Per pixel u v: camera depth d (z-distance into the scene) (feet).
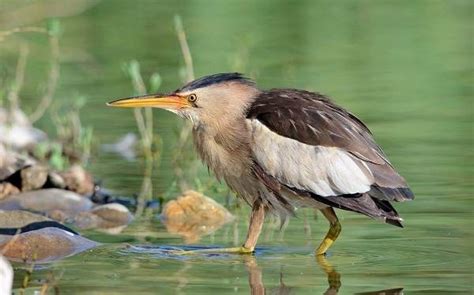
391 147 55.77
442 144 56.39
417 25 93.86
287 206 40.16
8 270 32.45
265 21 94.07
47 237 38.58
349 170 38.47
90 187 49.73
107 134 60.59
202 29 88.02
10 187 48.44
